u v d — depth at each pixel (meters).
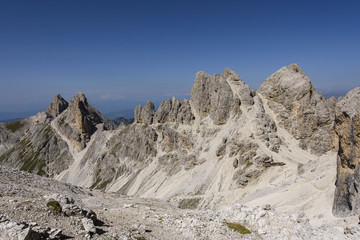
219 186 166.62
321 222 72.62
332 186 90.25
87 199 60.53
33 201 32.62
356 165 68.88
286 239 35.59
